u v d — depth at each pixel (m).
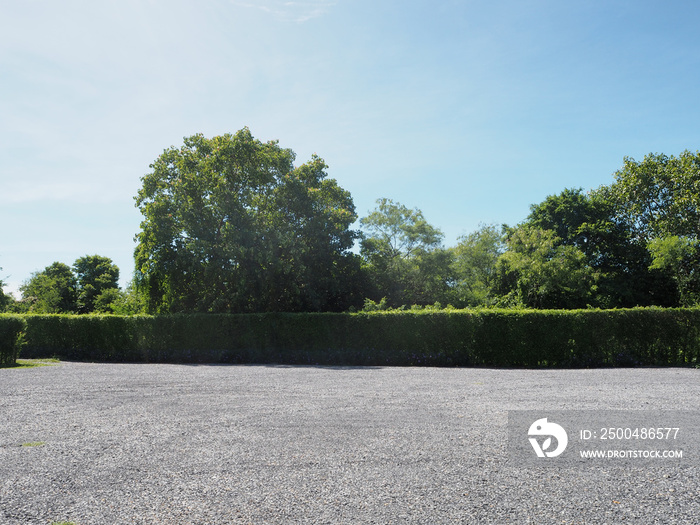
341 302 28.25
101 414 7.57
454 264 44.56
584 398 8.62
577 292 29.30
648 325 16.38
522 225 37.94
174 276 24.31
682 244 28.67
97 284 55.41
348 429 6.32
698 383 10.71
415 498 3.99
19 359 19.92
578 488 4.21
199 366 16.86
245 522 3.58
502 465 4.82
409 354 18.25
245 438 5.93
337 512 3.74
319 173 27.98
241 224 23.73
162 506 3.89
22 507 3.90
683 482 4.34
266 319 20.38
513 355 17.09
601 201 35.56
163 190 24.89
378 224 44.72
